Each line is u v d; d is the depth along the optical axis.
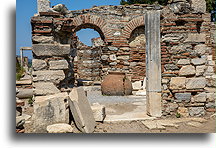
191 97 5.25
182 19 5.18
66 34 6.24
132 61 11.16
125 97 8.09
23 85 7.60
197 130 4.32
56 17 5.78
